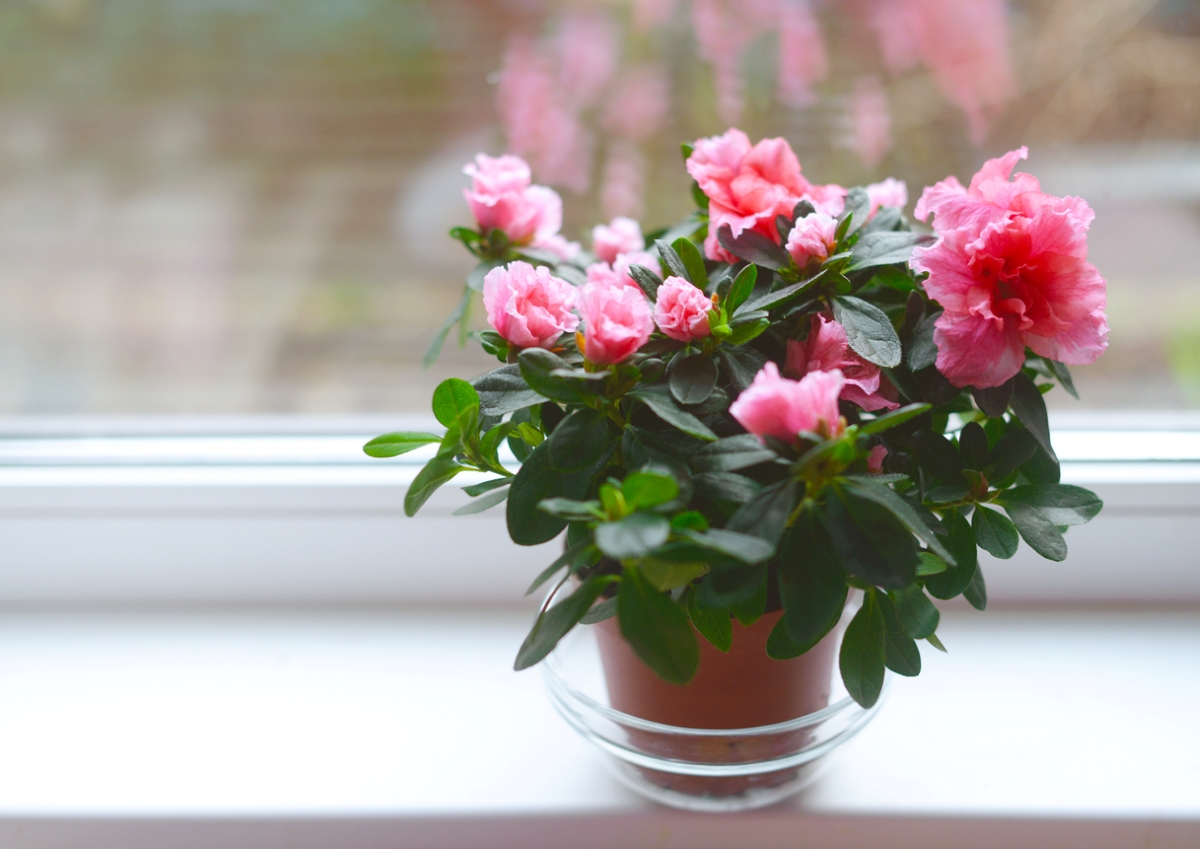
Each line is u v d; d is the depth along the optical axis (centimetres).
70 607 66
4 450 66
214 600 66
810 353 49
